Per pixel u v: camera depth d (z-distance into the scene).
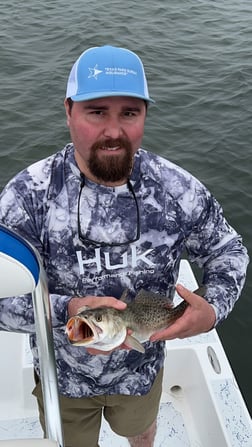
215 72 5.02
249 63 5.19
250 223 3.14
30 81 4.62
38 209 0.94
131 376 1.10
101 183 0.93
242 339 2.43
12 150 3.75
